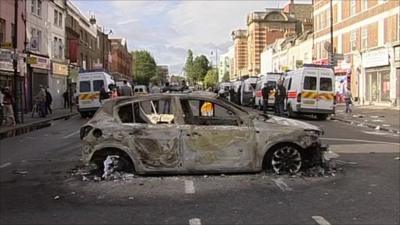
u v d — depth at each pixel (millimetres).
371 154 12758
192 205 7496
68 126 23984
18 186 9156
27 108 36469
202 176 9484
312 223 6488
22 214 7152
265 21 99562
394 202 7582
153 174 9477
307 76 26547
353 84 43156
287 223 6496
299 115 29047
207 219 6734
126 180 9242
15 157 13086
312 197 7934
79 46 56844
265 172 9695
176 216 6906
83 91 31453
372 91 39781
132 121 9617
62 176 9961
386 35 37156
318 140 9766
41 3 40562
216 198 7910
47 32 42406
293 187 8641
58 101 45469
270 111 35625
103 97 27234
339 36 47156
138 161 9430
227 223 6527
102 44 77688
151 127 9461
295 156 9680
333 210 7133
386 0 37062
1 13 31578
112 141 9445
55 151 14086
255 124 9648
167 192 8328
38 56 38688
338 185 8812
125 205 7551
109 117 9641
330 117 27750
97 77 31406
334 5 48656
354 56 42969
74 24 54438
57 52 46031
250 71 102688
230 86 56188
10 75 31844
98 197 8086
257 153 9547
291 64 66375
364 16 41188
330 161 10359
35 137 18531
